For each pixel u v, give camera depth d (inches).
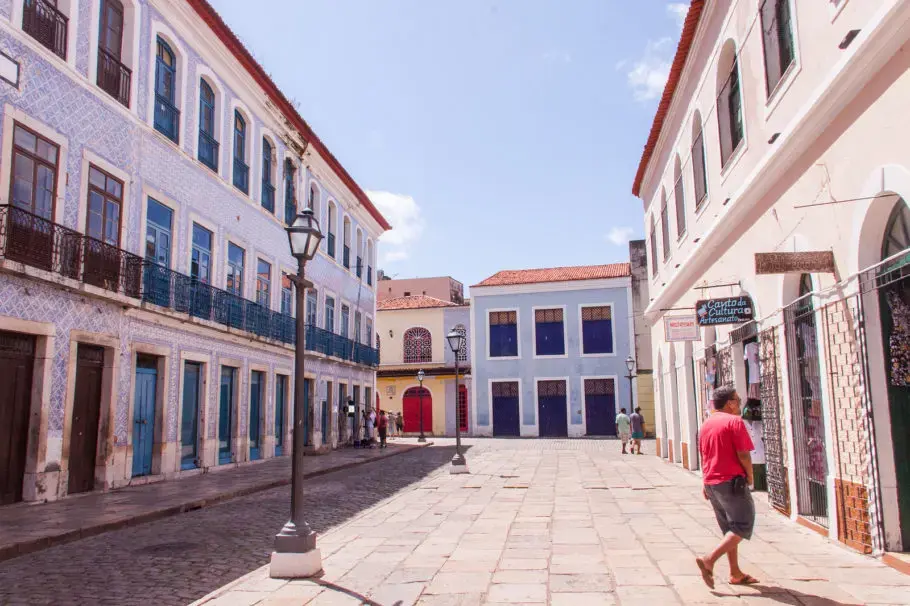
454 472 685.3
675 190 669.3
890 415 265.0
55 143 481.7
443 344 1667.1
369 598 231.3
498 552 300.2
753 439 469.1
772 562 265.4
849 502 287.9
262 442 832.9
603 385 1486.2
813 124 303.0
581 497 482.6
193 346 666.8
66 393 482.9
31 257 448.1
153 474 599.8
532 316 1537.9
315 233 304.2
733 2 435.5
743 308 418.3
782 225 362.6
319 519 410.9
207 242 708.7
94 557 306.8
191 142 673.0
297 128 936.9
